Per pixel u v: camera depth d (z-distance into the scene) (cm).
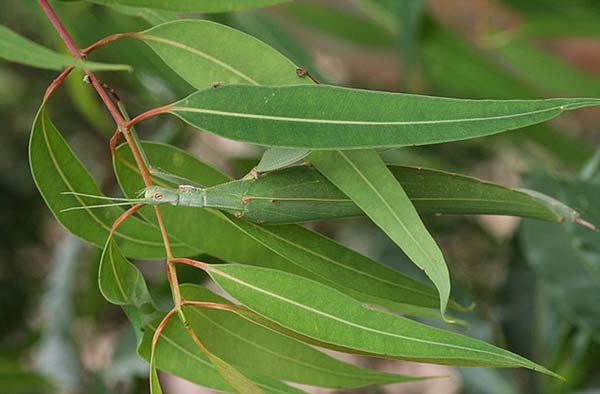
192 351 55
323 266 54
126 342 101
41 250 137
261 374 56
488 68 101
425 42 100
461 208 53
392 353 51
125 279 54
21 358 113
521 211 53
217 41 52
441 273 50
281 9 110
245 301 52
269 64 52
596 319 82
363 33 110
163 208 56
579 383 88
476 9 128
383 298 55
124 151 56
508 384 91
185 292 55
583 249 77
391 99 50
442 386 146
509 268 97
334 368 56
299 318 52
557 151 103
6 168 133
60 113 134
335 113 50
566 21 101
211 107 50
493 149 115
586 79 104
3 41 48
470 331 91
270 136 50
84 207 54
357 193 51
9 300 133
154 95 89
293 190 52
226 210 52
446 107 49
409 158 97
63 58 48
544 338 94
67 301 104
